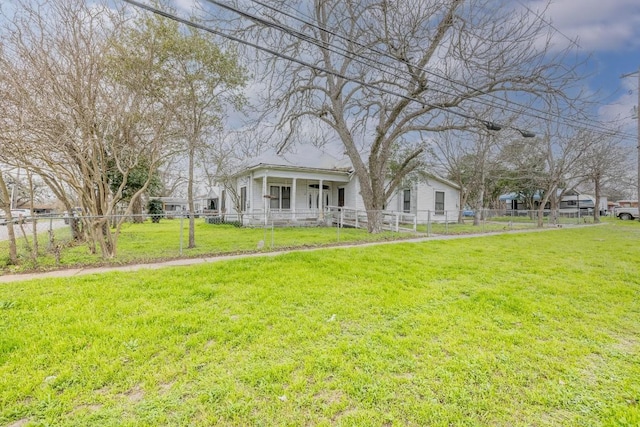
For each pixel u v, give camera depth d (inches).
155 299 155.0
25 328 119.3
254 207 663.8
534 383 93.5
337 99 442.0
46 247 318.3
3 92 201.0
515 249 328.5
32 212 258.8
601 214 1342.3
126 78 254.5
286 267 223.3
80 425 73.7
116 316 133.0
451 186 803.4
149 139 278.7
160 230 558.6
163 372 94.8
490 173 797.9
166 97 296.0
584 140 622.5
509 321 137.6
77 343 108.8
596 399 86.6
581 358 108.4
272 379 92.4
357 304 154.0
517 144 647.8
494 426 76.1
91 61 224.8
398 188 668.1
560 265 248.7
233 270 212.1
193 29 305.9
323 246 340.8
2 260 249.9
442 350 111.4
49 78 214.1
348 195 717.3
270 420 76.5
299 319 135.2
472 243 371.9
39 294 160.1
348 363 101.3
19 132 205.2
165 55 292.0
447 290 178.9
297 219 660.7
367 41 302.4
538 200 1165.7
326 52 386.6
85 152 255.3
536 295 173.6
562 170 676.1
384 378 93.7
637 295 174.9
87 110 229.1
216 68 337.4
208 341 115.0
